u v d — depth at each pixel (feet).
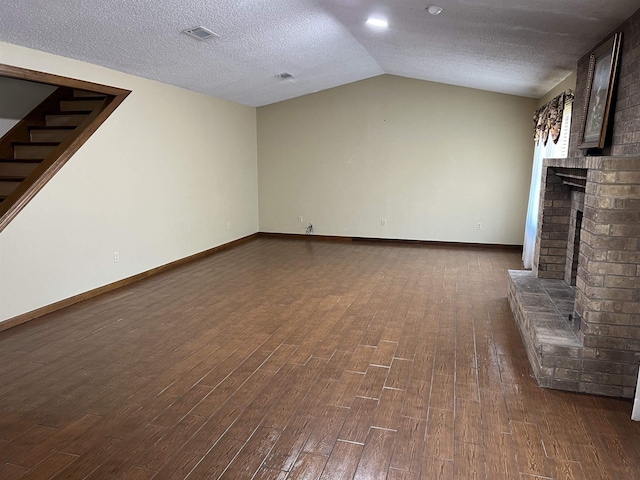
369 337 11.84
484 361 10.48
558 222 13.55
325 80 22.22
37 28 11.32
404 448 7.36
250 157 25.72
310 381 9.54
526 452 7.27
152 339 11.66
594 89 11.72
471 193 23.66
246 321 12.96
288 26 13.84
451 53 15.93
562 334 9.66
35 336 11.81
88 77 14.35
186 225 20.13
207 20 12.42
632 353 8.76
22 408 8.45
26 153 15.74
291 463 7.00
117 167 15.92
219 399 8.82
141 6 11.01
